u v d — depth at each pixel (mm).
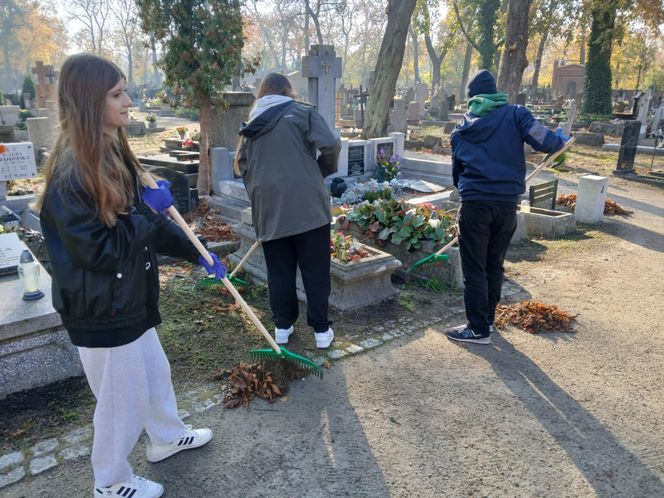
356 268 4324
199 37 8141
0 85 76875
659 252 6617
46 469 2469
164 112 34156
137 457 2562
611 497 2367
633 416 3002
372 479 2449
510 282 5320
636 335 4086
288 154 3260
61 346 3182
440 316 4336
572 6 25891
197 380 3242
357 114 23641
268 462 2547
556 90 44031
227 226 6660
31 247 5215
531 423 2914
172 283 4930
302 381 3289
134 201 1930
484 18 35125
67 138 1804
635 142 13039
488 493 2375
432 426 2863
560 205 9156
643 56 39938
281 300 3611
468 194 3551
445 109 27828
